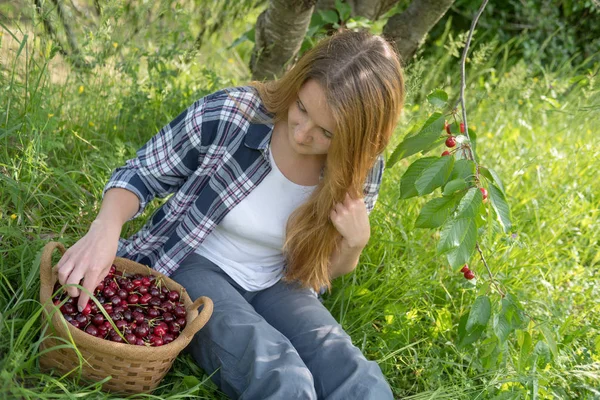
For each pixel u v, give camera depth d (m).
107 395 2.01
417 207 3.34
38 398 1.94
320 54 2.08
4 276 2.17
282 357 2.09
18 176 2.65
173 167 2.28
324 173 2.28
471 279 2.59
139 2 3.42
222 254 2.41
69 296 2.02
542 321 2.61
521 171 3.57
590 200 3.91
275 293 2.44
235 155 2.27
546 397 2.55
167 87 3.57
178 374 2.30
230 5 4.37
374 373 2.13
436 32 6.20
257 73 3.76
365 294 2.81
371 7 3.93
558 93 4.88
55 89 3.15
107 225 2.10
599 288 3.19
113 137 3.27
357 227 2.36
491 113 4.59
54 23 3.18
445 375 2.69
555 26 6.25
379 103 2.08
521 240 3.25
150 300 2.17
